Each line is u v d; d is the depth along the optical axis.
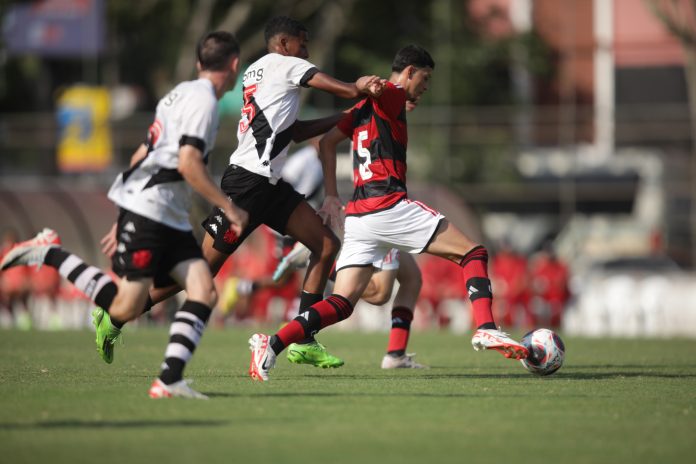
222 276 73.19
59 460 15.93
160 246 21.62
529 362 28.14
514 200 102.69
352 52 117.25
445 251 27.28
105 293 22.16
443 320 74.25
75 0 102.06
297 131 28.77
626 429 19.22
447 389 24.78
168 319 76.94
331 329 69.31
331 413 20.48
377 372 30.16
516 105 115.50
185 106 21.23
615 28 109.38
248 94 27.73
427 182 103.31
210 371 29.72
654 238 96.56
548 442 17.91
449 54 114.00
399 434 18.39
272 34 28.03
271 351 26.48
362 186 27.38
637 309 71.62
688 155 100.00
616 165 100.88
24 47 102.25
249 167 27.39
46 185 97.31
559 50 115.31
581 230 101.69
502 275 72.81
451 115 106.69
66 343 43.66
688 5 101.19
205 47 22.31
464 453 16.92
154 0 121.12
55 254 22.66
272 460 16.17
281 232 28.53
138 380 26.20
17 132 97.81
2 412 20.05
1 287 72.75
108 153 97.94
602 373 30.19
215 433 18.20
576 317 73.19
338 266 27.62
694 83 101.00
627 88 109.06
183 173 20.92
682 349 43.81
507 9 118.25
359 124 27.48
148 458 16.14
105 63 120.25
